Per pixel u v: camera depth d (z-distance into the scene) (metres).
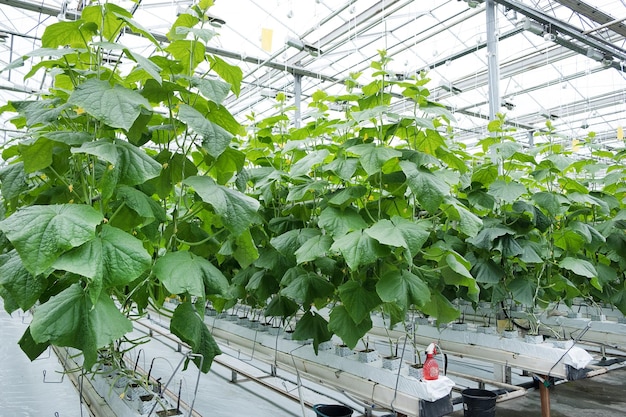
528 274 3.91
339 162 2.37
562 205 3.69
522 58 8.12
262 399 3.71
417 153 2.34
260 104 9.70
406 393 2.39
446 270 2.59
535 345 3.26
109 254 1.38
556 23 5.52
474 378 3.51
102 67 1.74
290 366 3.36
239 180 2.15
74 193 1.69
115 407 2.14
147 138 1.89
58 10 5.45
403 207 2.65
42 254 1.25
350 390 2.76
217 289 1.74
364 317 2.38
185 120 1.61
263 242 3.29
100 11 1.71
